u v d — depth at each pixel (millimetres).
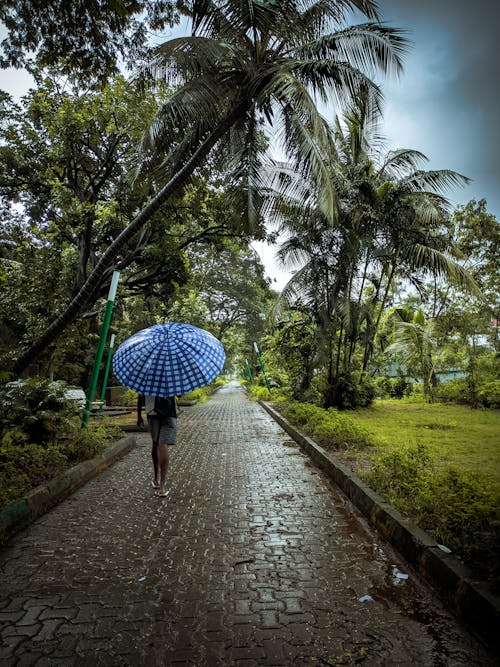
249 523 4266
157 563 3398
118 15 5852
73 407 6836
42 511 4535
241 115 8727
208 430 11289
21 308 12312
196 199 13758
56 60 7074
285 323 15102
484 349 21609
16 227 14625
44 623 2588
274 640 2412
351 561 3398
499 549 2709
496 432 8867
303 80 8547
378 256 13227
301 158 8469
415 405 15508
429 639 2393
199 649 2340
